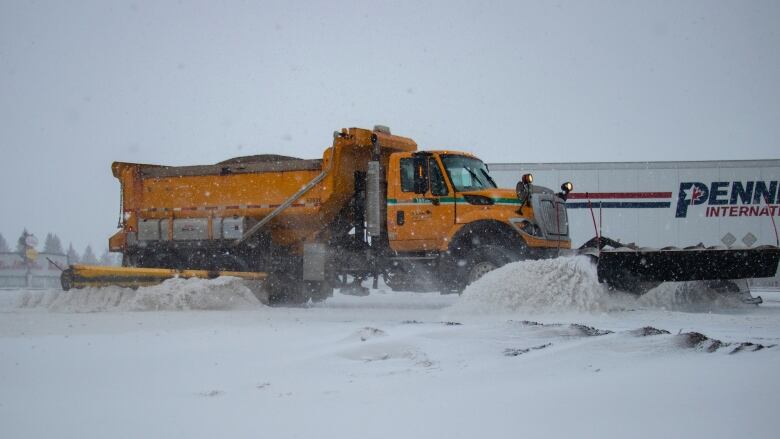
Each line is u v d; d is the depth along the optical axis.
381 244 13.29
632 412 3.54
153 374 5.30
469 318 9.84
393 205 13.00
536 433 3.27
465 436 3.29
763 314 11.02
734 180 23.12
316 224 13.83
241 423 3.71
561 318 9.70
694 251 11.47
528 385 4.43
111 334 7.92
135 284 11.93
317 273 13.43
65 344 7.01
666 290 12.18
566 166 23.52
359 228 13.65
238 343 6.92
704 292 12.43
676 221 23.23
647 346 5.42
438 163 12.74
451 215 12.55
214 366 5.61
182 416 3.90
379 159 13.96
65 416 3.93
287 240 14.38
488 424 3.48
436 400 4.13
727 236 23.09
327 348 6.36
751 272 11.61
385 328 7.80
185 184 14.91
